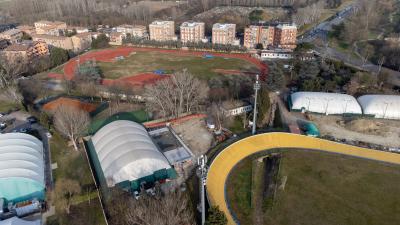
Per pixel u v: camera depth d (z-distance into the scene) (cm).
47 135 8994
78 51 19400
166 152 7925
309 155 7700
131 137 7681
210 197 6312
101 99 11694
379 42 17262
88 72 13512
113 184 6575
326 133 8806
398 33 18812
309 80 11394
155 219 5284
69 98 11750
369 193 6450
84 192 6644
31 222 5678
